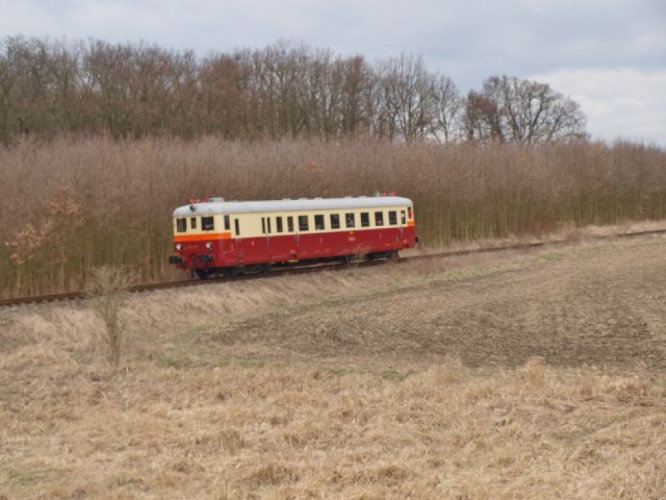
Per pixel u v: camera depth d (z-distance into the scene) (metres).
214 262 30.72
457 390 14.90
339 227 35.12
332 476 10.48
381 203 37.19
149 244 31.92
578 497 9.41
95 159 33.56
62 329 22.09
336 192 41.91
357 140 51.53
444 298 28.61
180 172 35.12
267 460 11.21
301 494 9.96
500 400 13.83
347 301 29.28
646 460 10.40
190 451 12.00
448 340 20.86
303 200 34.12
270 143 48.16
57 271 28.52
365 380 16.23
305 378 16.55
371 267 35.25
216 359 19.20
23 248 26.98
